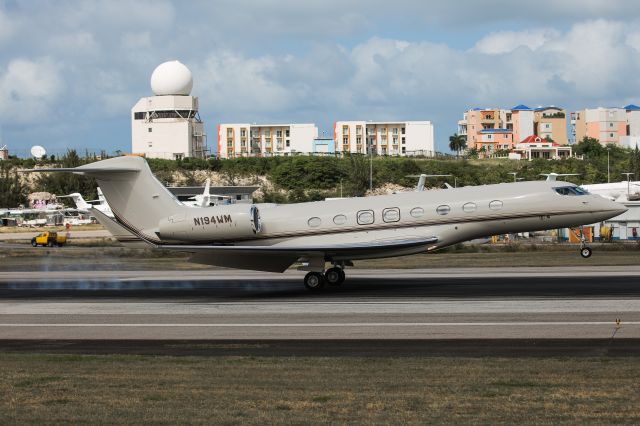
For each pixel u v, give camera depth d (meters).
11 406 30.56
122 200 80.25
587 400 29.81
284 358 41.03
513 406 29.17
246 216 78.00
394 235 77.06
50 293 76.88
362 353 42.38
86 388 33.72
